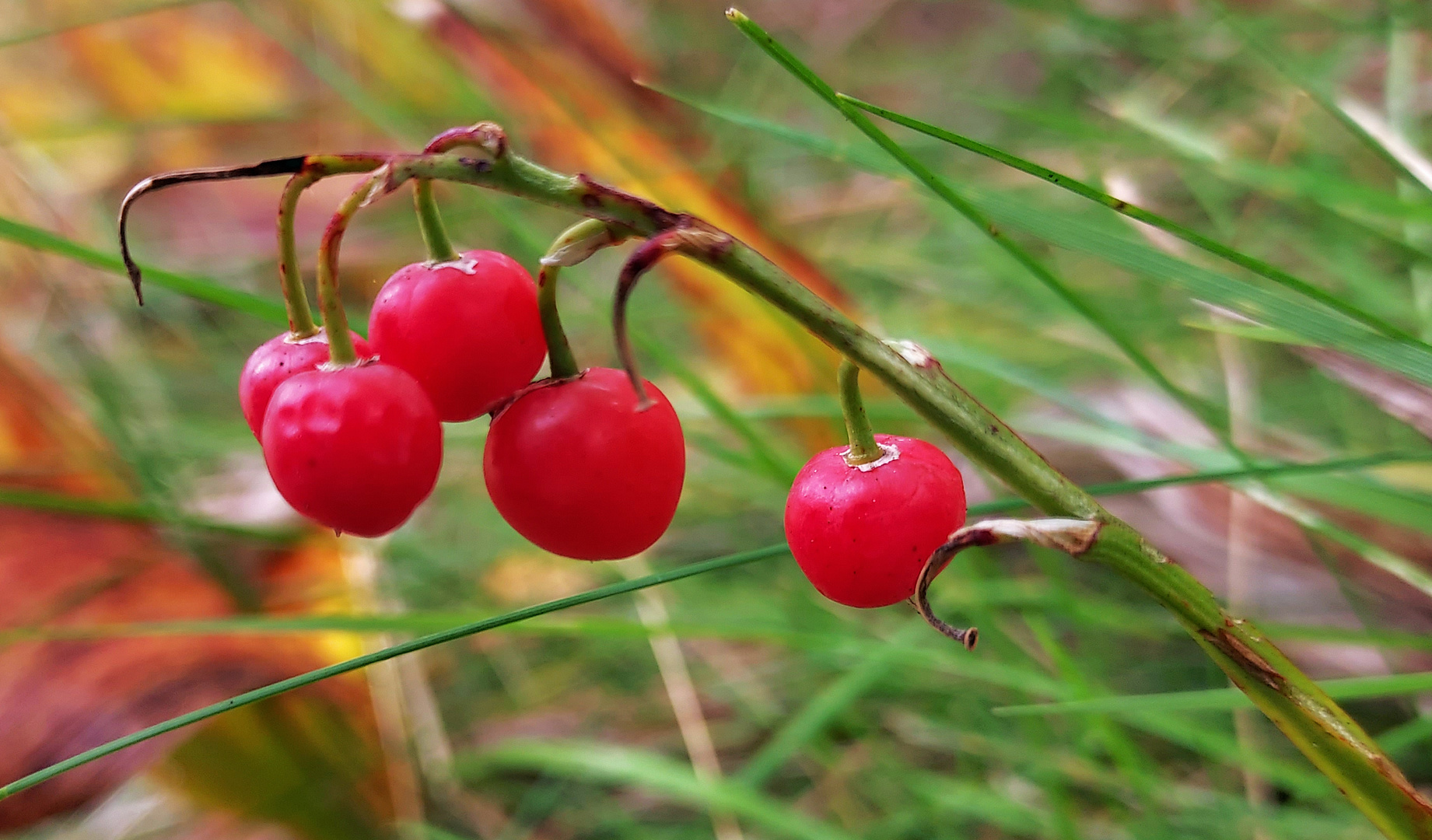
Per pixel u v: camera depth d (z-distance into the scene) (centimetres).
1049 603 22
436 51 29
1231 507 25
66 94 37
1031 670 21
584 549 15
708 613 26
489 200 24
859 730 23
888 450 15
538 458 15
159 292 33
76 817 22
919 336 25
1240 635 15
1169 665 23
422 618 19
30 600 20
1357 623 23
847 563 15
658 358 21
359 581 24
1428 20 24
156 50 36
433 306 15
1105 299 29
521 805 23
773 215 29
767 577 27
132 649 20
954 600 22
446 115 34
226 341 34
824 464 15
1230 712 22
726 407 21
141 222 38
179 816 22
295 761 21
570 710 26
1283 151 28
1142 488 18
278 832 21
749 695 25
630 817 23
